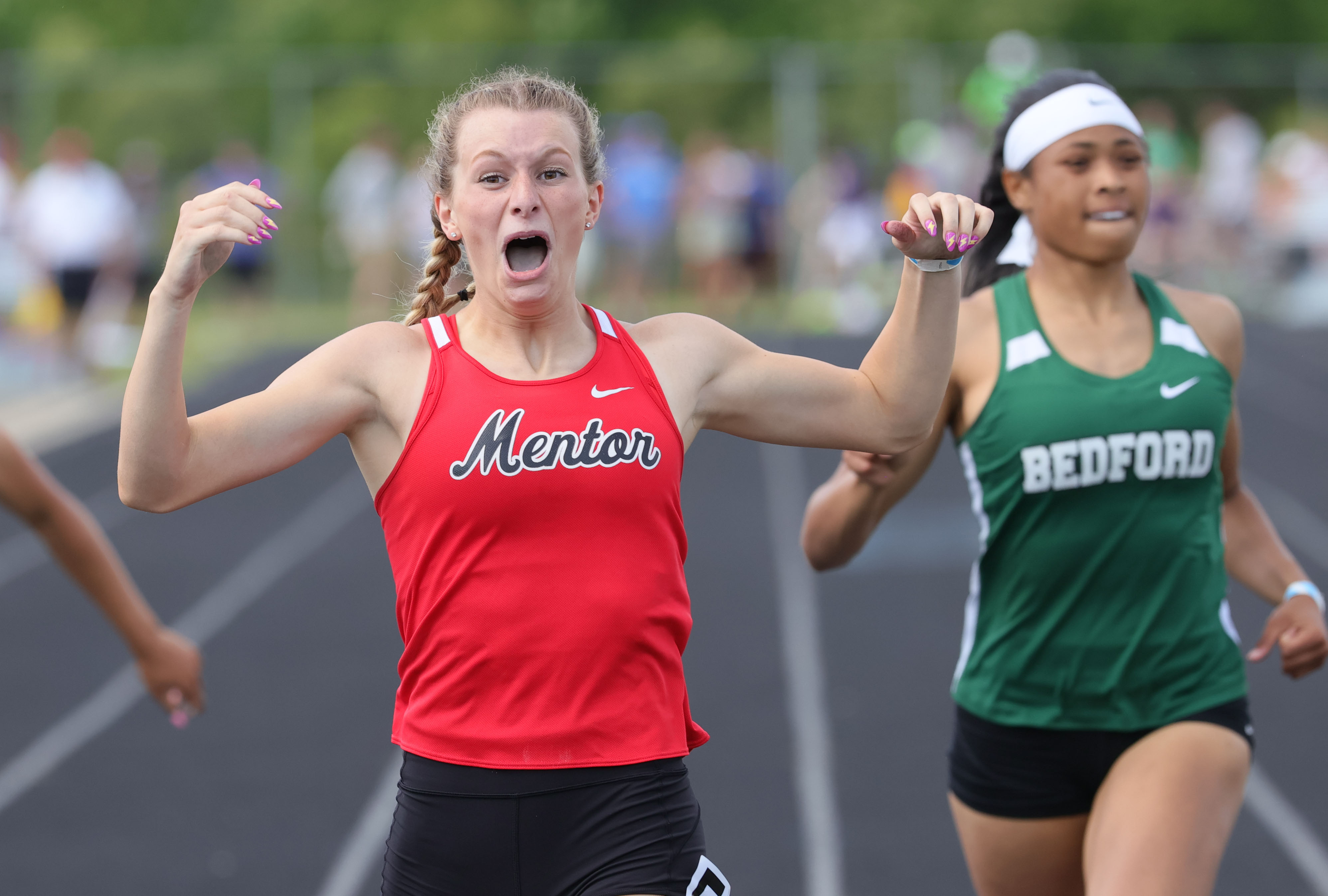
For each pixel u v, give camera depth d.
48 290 52.72
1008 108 11.97
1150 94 70.06
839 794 18.81
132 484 7.98
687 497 37.16
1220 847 10.24
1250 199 65.69
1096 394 11.05
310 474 41.16
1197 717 10.89
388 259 65.62
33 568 31.95
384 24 93.38
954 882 16.17
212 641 26.16
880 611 26.92
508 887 8.46
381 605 28.30
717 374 8.91
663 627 8.57
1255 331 60.12
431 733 8.52
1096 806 10.73
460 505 8.28
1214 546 11.23
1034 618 11.18
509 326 8.60
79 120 67.00
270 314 67.44
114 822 18.48
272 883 16.67
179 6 101.19
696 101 69.38
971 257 12.82
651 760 8.48
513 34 92.44
